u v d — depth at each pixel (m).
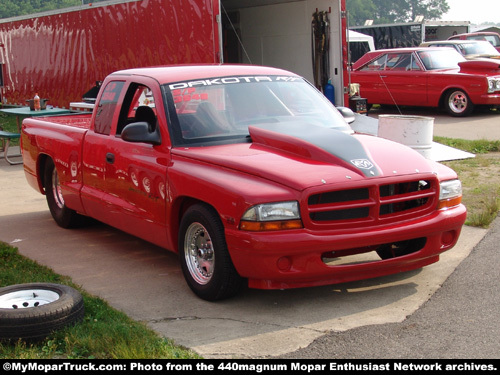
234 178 4.68
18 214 8.26
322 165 4.71
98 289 5.35
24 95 20.28
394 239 4.68
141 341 4.04
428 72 17.66
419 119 8.99
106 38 15.39
